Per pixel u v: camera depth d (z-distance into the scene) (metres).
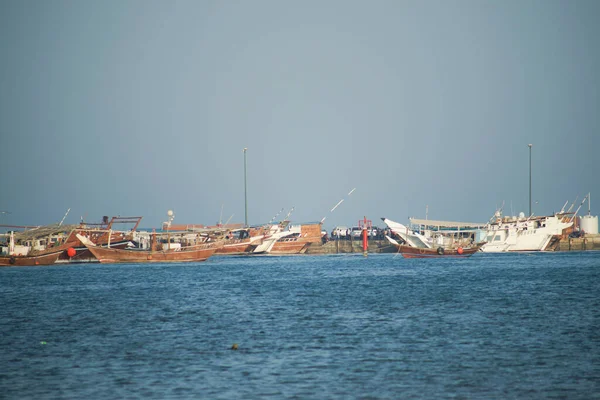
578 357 176.00
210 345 195.00
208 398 144.12
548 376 158.50
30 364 174.75
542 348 186.88
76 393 149.50
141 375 162.50
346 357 177.12
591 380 155.25
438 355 178.75
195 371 165.12
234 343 196.25
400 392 147.00
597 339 198.88
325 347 189.88
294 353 182.50
